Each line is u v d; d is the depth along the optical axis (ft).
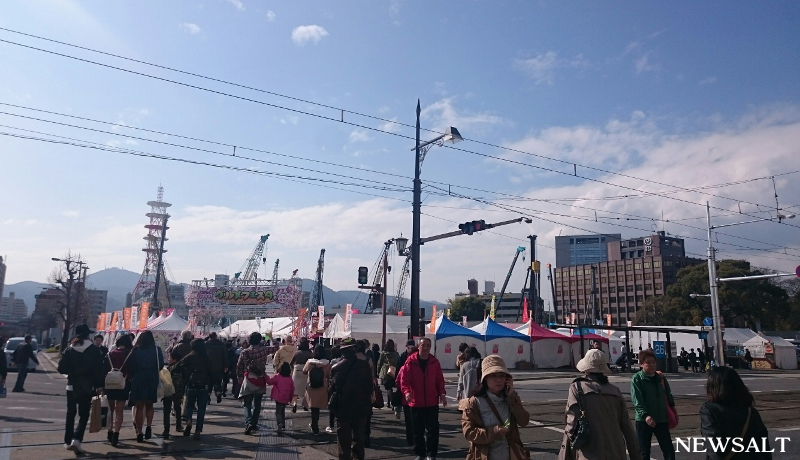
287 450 31.55
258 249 342.44
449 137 66.80
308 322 155.53
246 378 36.73
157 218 373.20
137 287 326.03
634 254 485.97
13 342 116.37
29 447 30.17
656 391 24.43
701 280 246.27
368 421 33.76
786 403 59.21
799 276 91.91
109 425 31.99
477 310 429.79
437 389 28.86
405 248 73.72
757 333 186.80
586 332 160.76
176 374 35.63
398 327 129.49
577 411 17.10
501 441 16.08
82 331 30.35
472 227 70.18
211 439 34.22
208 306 183.83
